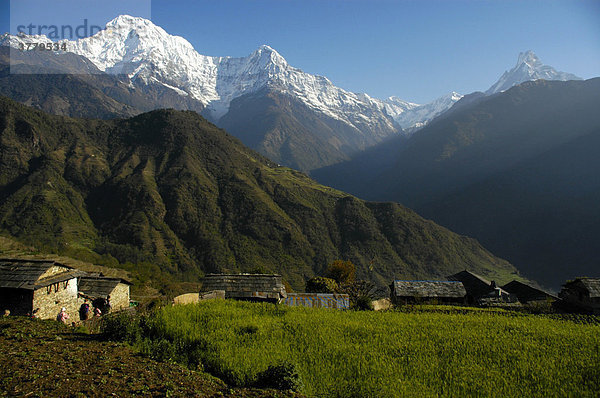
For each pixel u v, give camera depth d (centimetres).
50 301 1964
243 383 851
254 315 1509
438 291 3750
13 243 6681
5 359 777
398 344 1244
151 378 777
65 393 658
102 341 1010
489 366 1095
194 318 1341
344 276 6100
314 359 1038
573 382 1004
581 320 2017
